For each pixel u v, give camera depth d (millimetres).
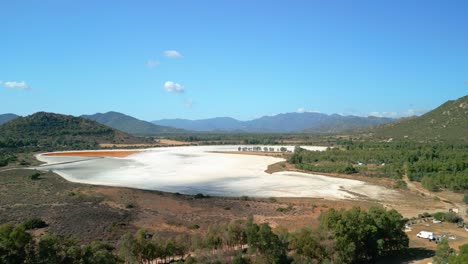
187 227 90250
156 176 181750
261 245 59094
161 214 102812
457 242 82500
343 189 145875
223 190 146625
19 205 106125
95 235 80438
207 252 62312
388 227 72000
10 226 50875
